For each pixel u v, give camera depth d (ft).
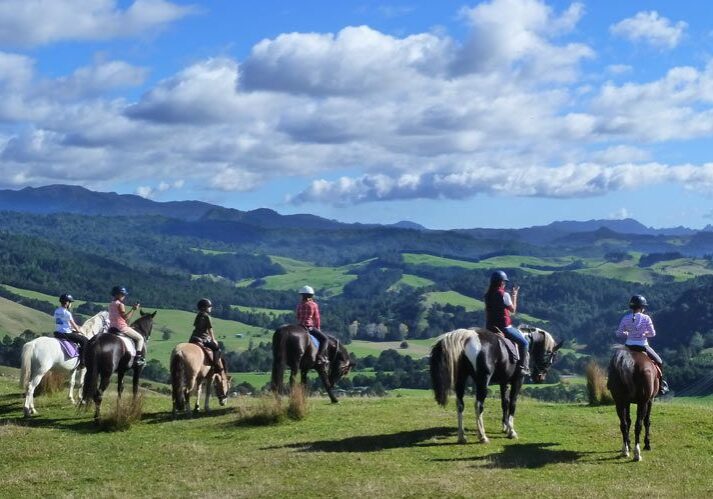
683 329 497.46
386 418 61.00
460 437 52.44
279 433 56.39
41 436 56.85
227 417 62.75
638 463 48.47
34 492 43.80
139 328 67.51
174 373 62.90
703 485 43.88
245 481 44.45
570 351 549.54
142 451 51.90
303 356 65.16
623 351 50.26
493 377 53.62
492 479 43.86
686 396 298.97
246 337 645.10
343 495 41.06
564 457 49.62
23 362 65.05
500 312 54.95
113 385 116.67
